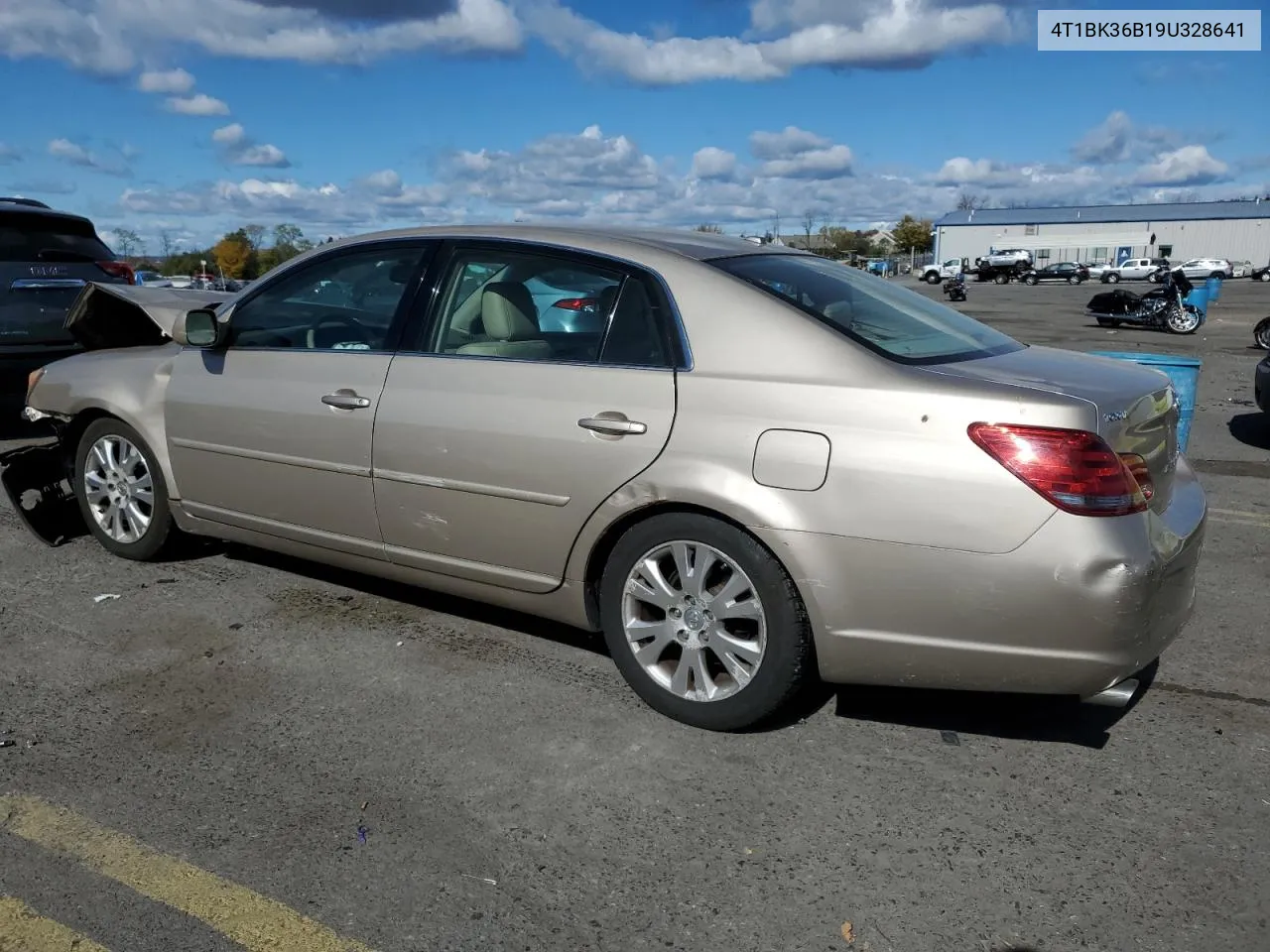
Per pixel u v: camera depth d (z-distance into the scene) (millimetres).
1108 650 2867
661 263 3498
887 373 3074
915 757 3303
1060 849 2826
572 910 2576
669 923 2531
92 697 3678
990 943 2465
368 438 3932
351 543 4129
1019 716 3578
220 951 2424
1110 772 3221
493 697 3691
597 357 3508
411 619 4383
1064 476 2820
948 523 2910
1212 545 5641
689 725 3471
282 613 4438
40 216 7781
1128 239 92438
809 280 3654
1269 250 90375
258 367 4324
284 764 3242
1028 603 2867
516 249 3799
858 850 2820
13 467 5121
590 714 3568
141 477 4898
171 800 3033
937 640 2996
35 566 5008
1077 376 3176
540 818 2959
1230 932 2496
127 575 4879
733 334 3291
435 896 2621
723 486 3174
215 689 3746
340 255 4242
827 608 3094
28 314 7547
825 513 3047
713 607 3328
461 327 3838
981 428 2895
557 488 3506
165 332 5203
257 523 4414
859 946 2455
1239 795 3090
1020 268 67562
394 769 3217
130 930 2490
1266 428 9828
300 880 2680
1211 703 3691
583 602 3619
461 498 3732
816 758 3289
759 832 2896
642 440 3332
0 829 2883
